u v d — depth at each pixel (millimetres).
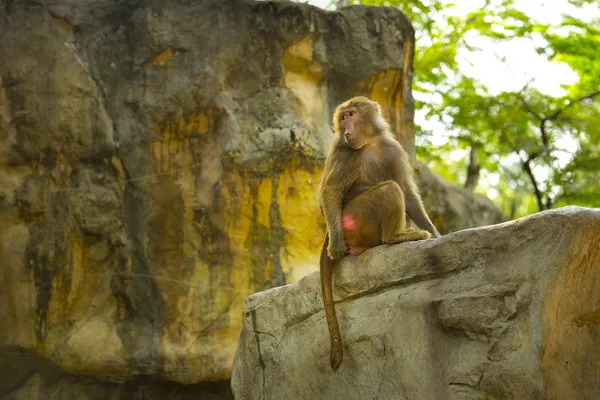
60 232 11922
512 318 5680
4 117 11977
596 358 5742
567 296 5598
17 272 11805
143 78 12438
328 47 12922
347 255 7277
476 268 6090
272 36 12625
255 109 12398
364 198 7273
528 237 5758
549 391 5457
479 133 20094
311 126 12531
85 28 12633
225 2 12594
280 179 12289
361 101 7852
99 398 12250
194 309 12047
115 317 12031
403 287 6707
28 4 12320
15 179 11930
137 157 12289
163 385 12430
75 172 12117
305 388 7539
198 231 12188
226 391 12477
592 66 18891
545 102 19797
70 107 12141
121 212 12180
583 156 19734
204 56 12414
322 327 7496
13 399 11891
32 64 12117
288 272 12188
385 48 13188
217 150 12227
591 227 5516
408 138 13273
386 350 6688
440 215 16484
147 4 12594
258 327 8195
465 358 5930
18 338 11750
